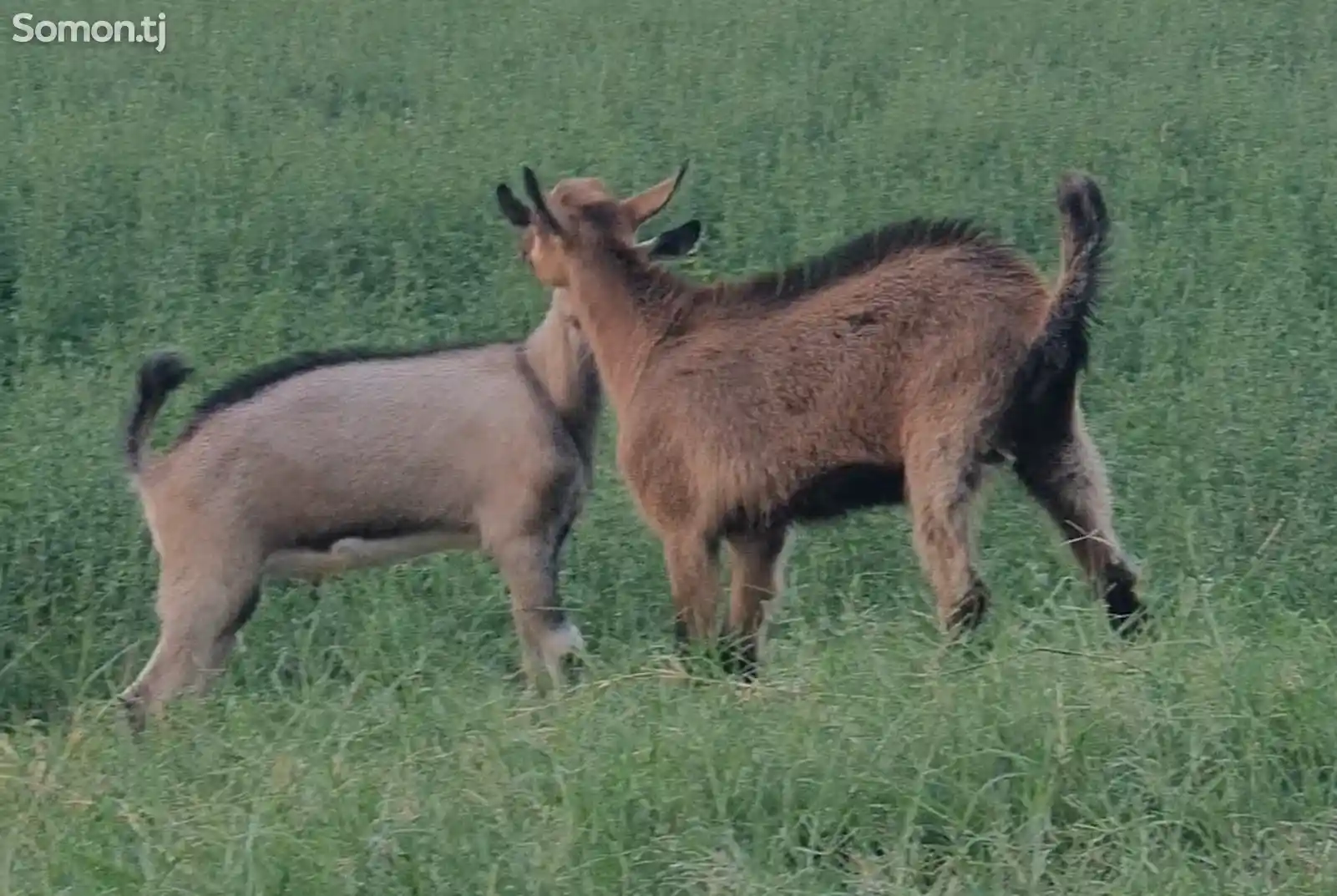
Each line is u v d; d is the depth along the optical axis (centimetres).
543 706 1589
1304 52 4056
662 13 4338
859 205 3061
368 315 2767
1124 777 1352
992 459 1744
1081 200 1719
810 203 3036
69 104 3672
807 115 3575
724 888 1248
